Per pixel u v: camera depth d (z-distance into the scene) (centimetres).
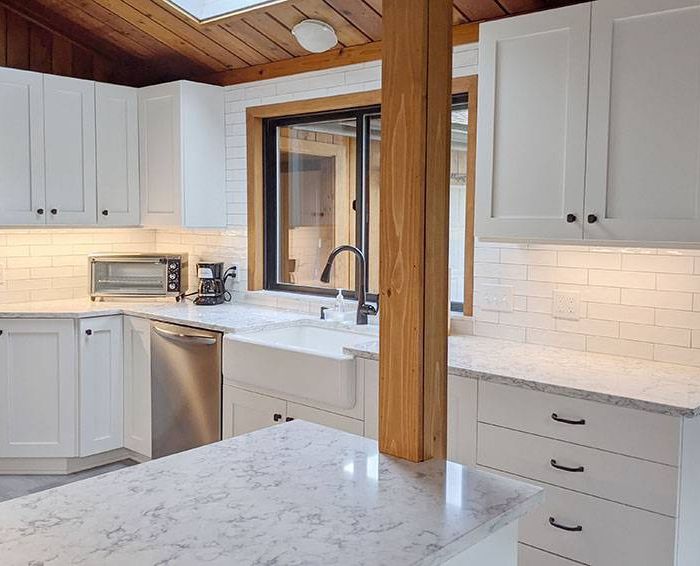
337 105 376
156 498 136
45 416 390
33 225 395
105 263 425
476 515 130
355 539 119
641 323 277
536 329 307
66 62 433
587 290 291
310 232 417
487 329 324
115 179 426
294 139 421
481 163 279
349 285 400
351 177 392
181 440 375
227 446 168
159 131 421
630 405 218
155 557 112
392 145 160
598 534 228
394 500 136
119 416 409
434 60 156
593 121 248
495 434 252
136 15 390
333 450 165
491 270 321
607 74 244
